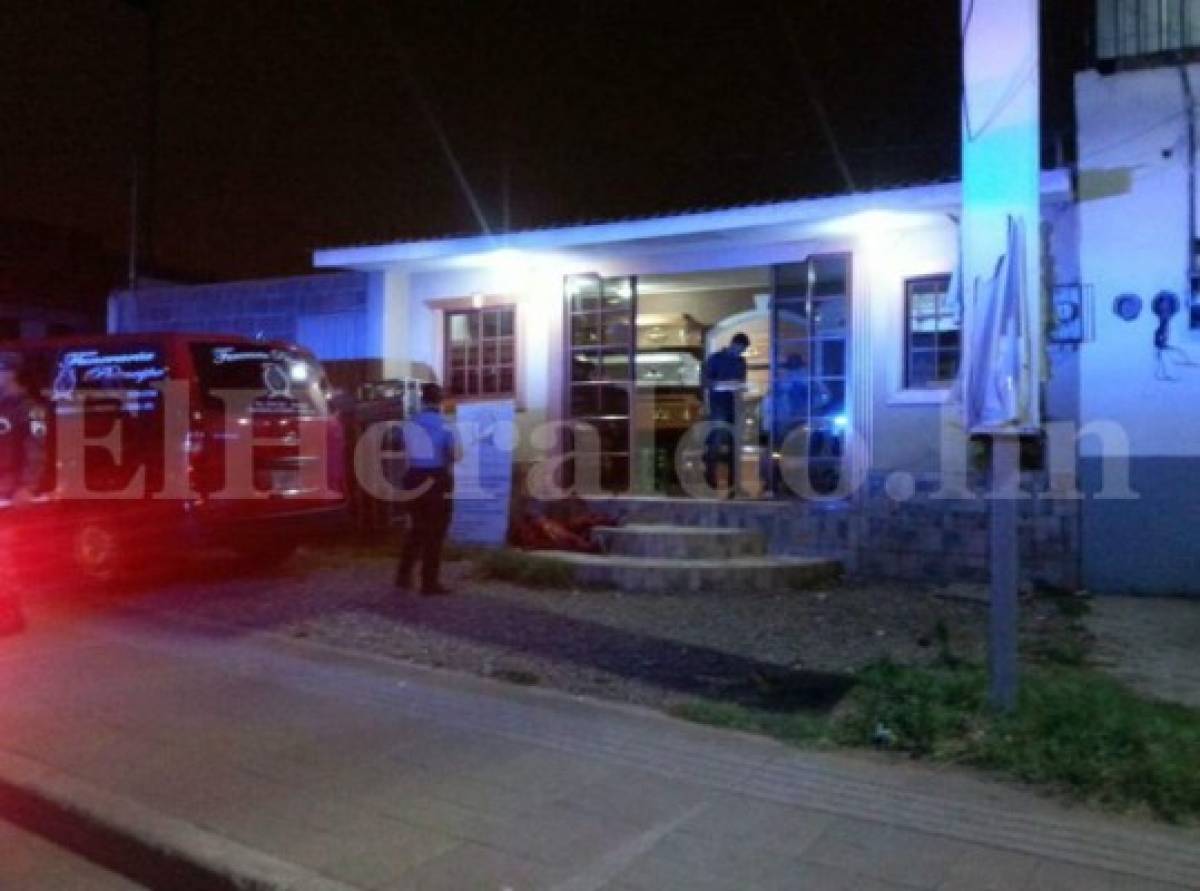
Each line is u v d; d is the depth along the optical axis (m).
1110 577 9.82
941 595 9.71
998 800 4.86
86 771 5.43
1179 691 6.52
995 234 5.49
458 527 12.99
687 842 4.52
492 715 6.20
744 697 6.65
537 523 11.27
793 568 10.16
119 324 16.77
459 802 4.98
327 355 14.65
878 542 10.84
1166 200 9.66
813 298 11.55
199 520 9.58
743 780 5.16
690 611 9.02
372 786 5.18
